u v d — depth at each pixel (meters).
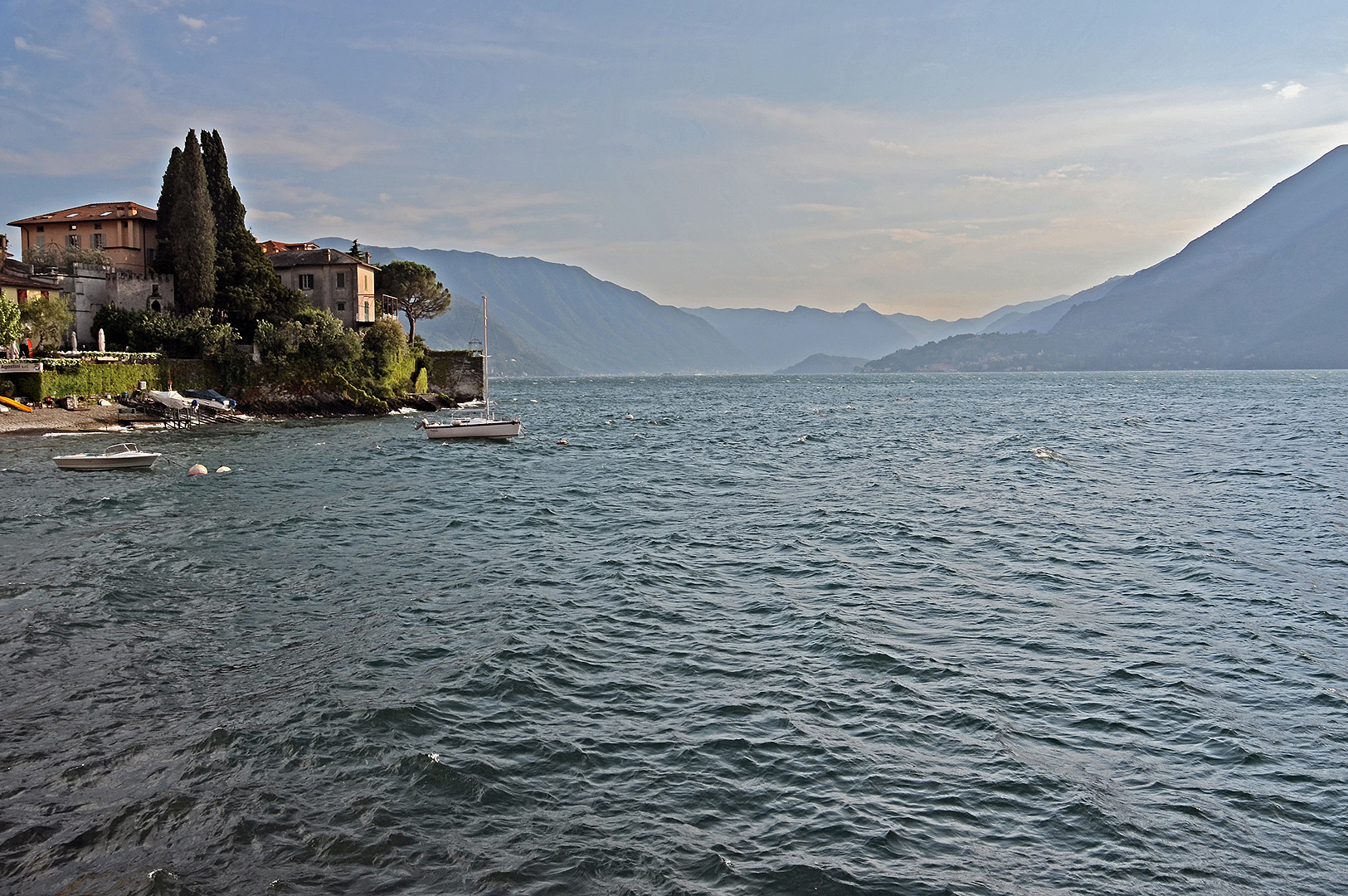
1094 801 14.59
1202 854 13.21
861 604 25.80
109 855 12.73
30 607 24.42
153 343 91.00
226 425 86.94
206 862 12.61
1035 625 23.83
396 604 25.38
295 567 29.72
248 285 99.38
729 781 15.16
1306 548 32.84
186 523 37.28
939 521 38.97
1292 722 17.64
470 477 53.88
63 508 40.38
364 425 90.12
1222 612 24.91
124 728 16.81
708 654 21.42
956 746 16.56
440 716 17.50
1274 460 61.28
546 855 12.87
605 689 19.08
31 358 76.88
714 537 35.75
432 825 13.62
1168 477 53.06
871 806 14.38
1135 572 29.52
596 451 71.06
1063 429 91.94
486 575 29.00
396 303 129.12
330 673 19.77
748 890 12.16
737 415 125.00
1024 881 12.52
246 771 15.22
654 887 12.19
